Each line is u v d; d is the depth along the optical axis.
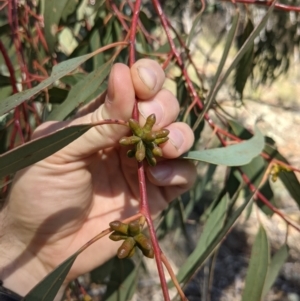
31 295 0.17
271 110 1.30
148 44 0.37
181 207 0.38
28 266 0.28
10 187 0.27
